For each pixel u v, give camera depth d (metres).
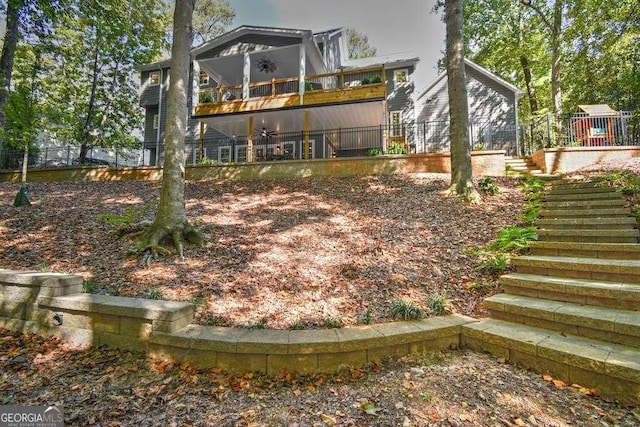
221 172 11.84
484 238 5.40
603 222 4.91
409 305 3.56
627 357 2.38
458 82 7.89
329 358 2.89
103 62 17.98
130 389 2.68
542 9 17.03
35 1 10.71
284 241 5.67
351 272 4.53
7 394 2.61
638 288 3.08
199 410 2.41
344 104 13.08
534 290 3.60
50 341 3.47
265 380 2.79
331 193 8.96
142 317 3.16
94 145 18.36
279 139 17.58
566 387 2.43
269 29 14.59
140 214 7.41
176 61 6.04
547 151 9.49
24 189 8.29
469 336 3.17
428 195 7.93
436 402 2.34
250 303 3.78
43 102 15.72
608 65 13.23
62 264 4.80
